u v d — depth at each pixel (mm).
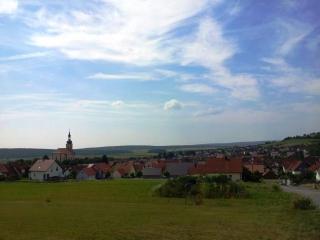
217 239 27547
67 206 49531
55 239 26922
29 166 165250
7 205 50969
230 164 128250
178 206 50094
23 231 29891
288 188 94000
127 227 32125
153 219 36875
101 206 49531
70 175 159750
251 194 66500
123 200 60344
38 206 49344
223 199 60938
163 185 67812
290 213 41656
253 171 139875
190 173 132500
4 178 133125
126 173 171500
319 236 28656
